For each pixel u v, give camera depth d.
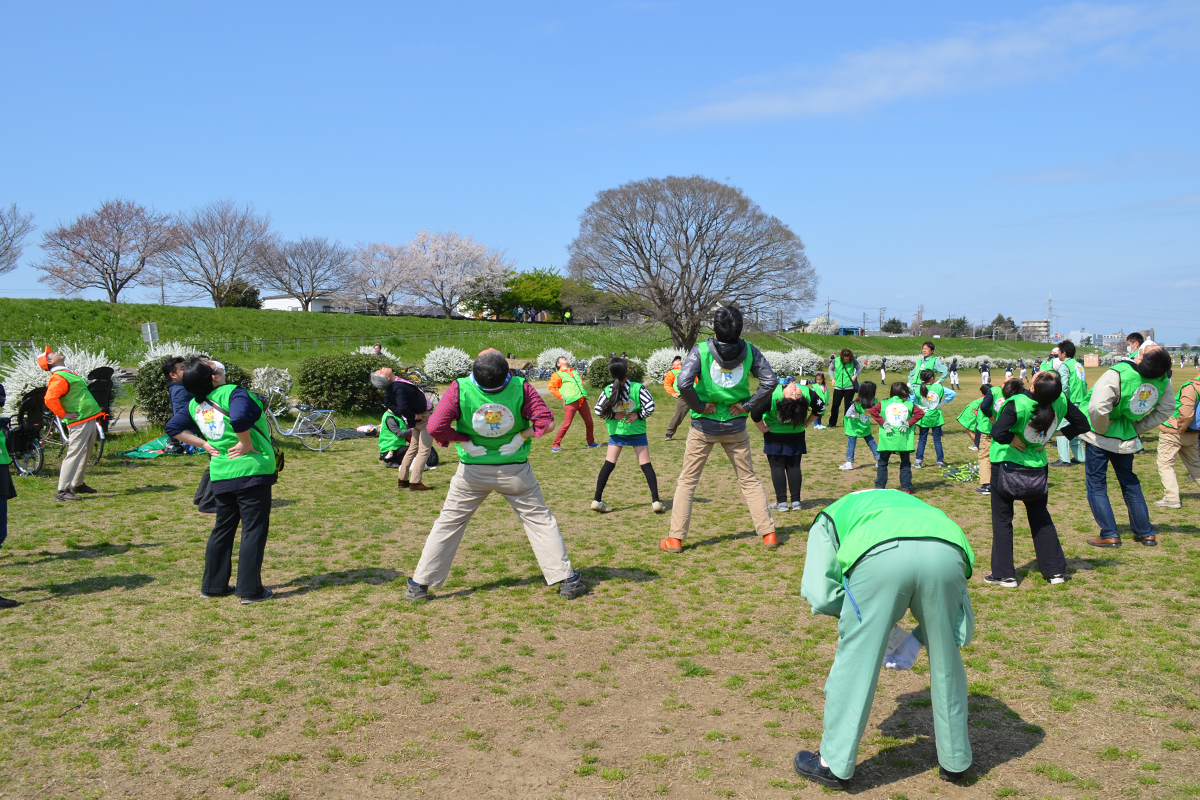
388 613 4.70
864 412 10.09
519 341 49.06
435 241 66.75
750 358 5.86
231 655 4.01
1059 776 2.77
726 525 7.11
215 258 55.03
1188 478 8.85
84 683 3.64
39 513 7.38
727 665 3.92
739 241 40.47
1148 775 2.76
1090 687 3.50
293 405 15.39
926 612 2.67
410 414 8.62
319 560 5.92
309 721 3.30
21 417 9.25
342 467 10.74
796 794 2.72
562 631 4.41
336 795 2.74
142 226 50.34
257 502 4.84
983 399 8.18
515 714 3.38
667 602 4.92
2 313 35.66
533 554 6.07
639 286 42.75
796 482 7.65
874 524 2.74
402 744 3.11
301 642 4.20
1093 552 5.73
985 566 5.52
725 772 2.88
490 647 4.16
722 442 6.15
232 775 2.86
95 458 10.05
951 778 2.77
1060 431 5.16
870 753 3.04
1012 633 4.19
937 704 2.75
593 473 10.28
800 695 3.55
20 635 4.24
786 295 41.16
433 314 71.12
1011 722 3.21
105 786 2.77
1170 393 5.73
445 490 8.91
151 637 4.25
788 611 4.72
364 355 16.89
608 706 3.46
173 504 7.86
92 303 40.47
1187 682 3.51
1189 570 5.19
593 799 2.70
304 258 61.03
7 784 2.77
